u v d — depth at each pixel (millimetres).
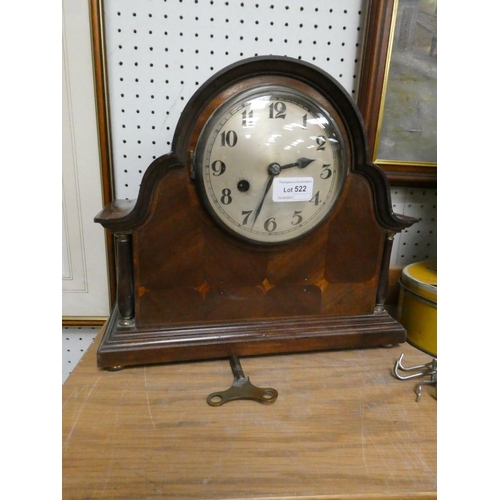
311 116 493
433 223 821
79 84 649
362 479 370
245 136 477
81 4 614
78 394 480
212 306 561
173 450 397
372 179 550
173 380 516
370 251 589
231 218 505
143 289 534
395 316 750
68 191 700
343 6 675
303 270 574
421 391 510
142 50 652
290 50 683
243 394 483
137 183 713
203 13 646
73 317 772
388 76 708
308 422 446
